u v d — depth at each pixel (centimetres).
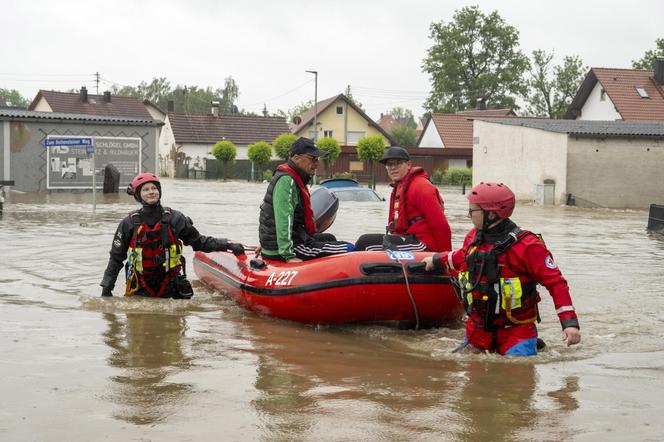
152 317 638
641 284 874
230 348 526
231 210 2005
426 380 446
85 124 2891
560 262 1084
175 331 581
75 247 1123
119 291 768
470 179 5431
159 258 713
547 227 1773
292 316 636
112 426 351
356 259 612
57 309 661
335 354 519
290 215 662
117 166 2969
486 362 499
